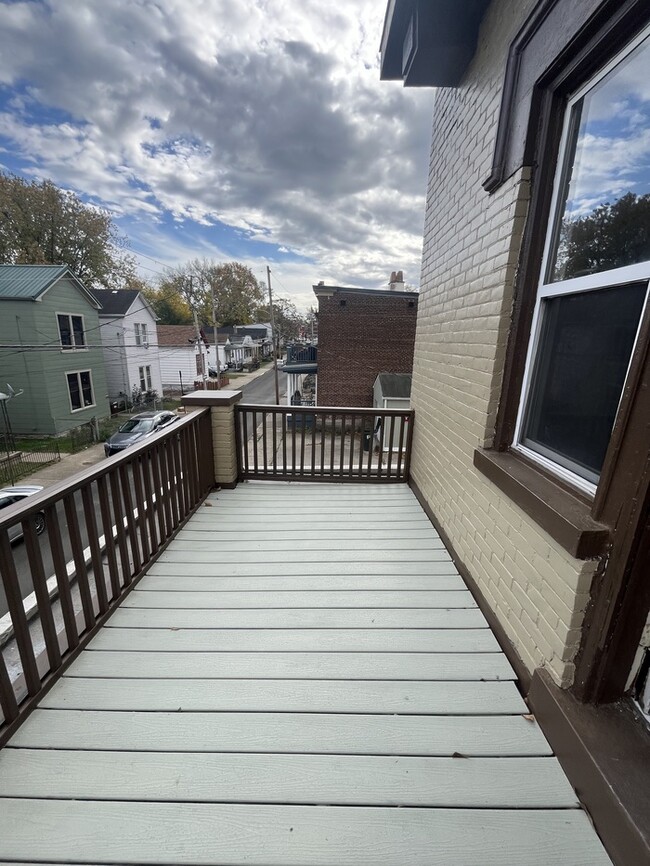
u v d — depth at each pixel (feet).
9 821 3.40
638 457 3.28
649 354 3.19
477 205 7.20
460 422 7.77
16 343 39.40
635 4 3.50
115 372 57.21
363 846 3.25
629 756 3.41
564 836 3.29
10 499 19.21
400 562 7.80
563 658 4.04
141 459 7.25
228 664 5.16
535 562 4.72
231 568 7.50
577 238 4.80
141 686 4.79
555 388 5.19
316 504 10.78
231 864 3.15
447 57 7.56
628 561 3.39
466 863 3.14
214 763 3.90
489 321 6.45
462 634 5.78
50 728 4.22
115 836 3.30
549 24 4.68
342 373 44.32
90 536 5.59
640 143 3.74
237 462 12.50
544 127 5.10
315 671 5.06
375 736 4.19
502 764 3.90
